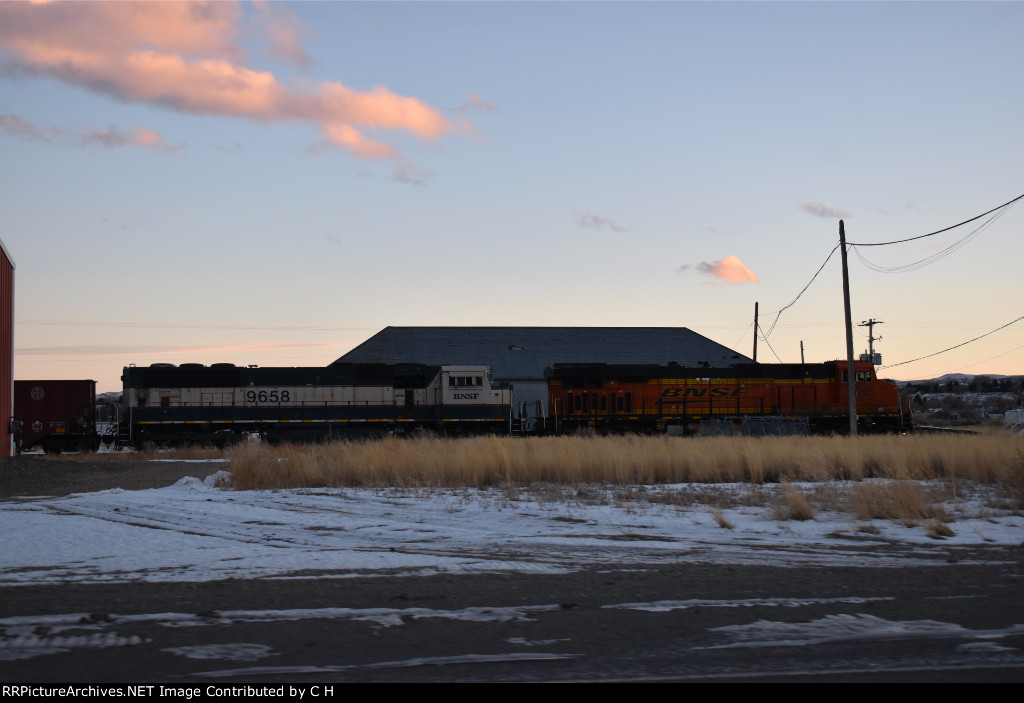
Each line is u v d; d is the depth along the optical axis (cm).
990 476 1928
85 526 1266
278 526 1270
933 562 959
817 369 4759
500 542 1106
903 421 4756
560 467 2047
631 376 4672
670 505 1516
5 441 3566
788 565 946
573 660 608
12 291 3653
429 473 2012
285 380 4253
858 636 662
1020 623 696
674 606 757
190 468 2733
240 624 700
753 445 2292
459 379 4434
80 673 582
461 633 675
